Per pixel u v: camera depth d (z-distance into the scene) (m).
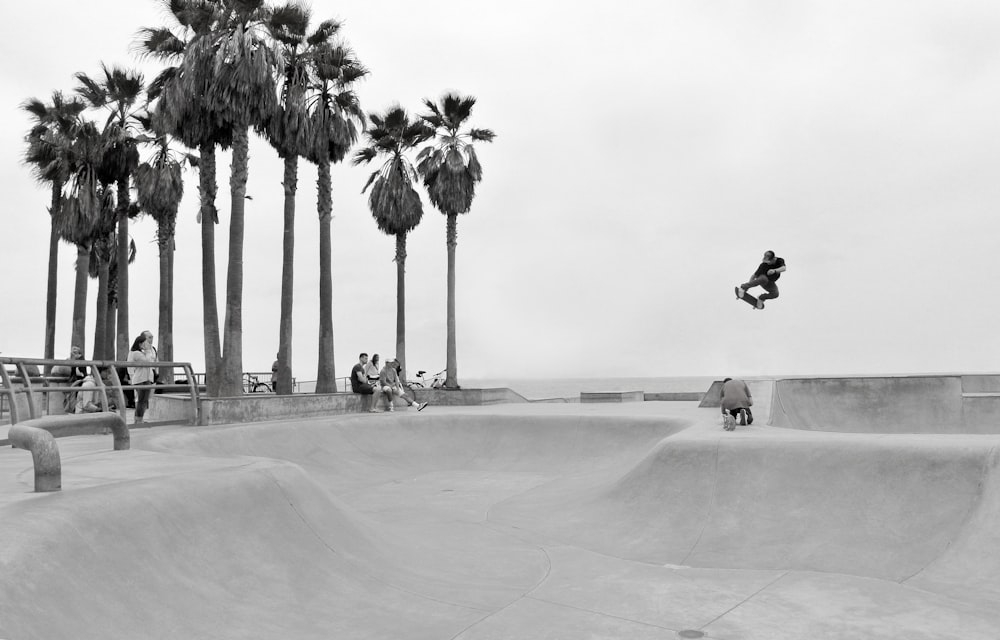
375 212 23.00
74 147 20.89
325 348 18.47
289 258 17.72
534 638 4.55
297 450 12.40
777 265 12.48
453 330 22.53
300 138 17.75
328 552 5.77
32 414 8.26
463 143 23.33
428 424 14.71
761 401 12.51
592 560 6.66
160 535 4.55
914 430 14.30
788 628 4.74
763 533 7.02
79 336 21.08
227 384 14.30
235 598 4.54
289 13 14.80
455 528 8.09
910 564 5.96
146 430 11.34
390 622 4.77
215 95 14.21
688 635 4.61
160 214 22.94
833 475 7.39
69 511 4.05
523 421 14.34
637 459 10.45
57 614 3.32
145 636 3.72
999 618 4.81
